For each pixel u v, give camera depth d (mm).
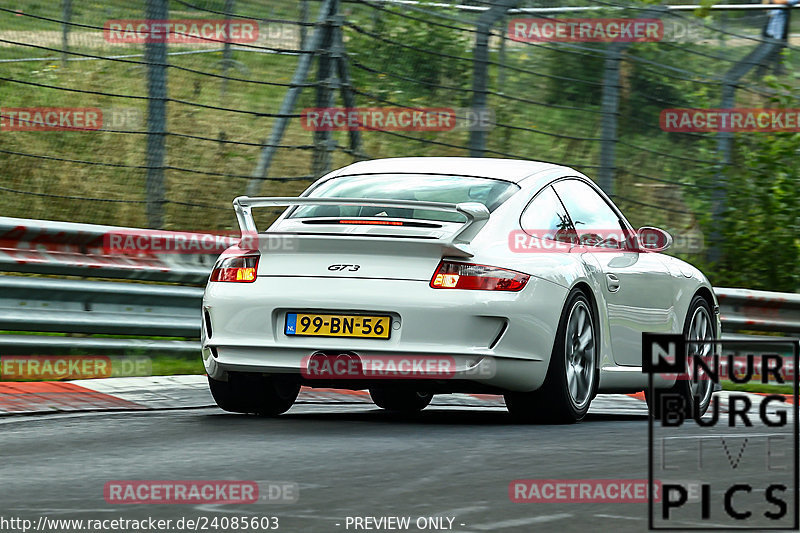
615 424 23375
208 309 23234
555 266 23172
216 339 22938
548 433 21359
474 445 19453
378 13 39469
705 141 45031
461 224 22641
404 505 14312
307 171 40406
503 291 22016
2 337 29438
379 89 39250
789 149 45375
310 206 23922
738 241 45062
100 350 30984
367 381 22406
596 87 41875
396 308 21734
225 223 38188
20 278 29984
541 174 25016
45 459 18016
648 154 43719
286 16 37688
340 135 38438
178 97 40781
